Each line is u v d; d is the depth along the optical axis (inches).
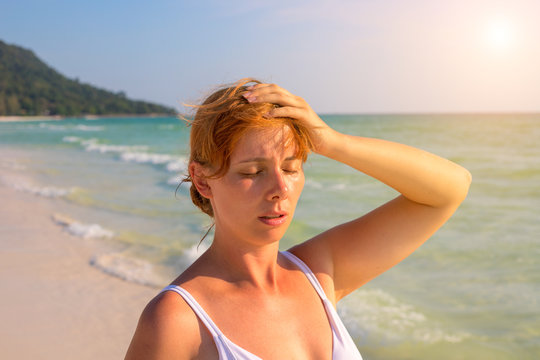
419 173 51.4
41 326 202.5
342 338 48.4
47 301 228.4
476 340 191.3
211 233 342.3
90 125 3944.4
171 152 1147.3
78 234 348.5
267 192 43.2
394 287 249.1
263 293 46.7
